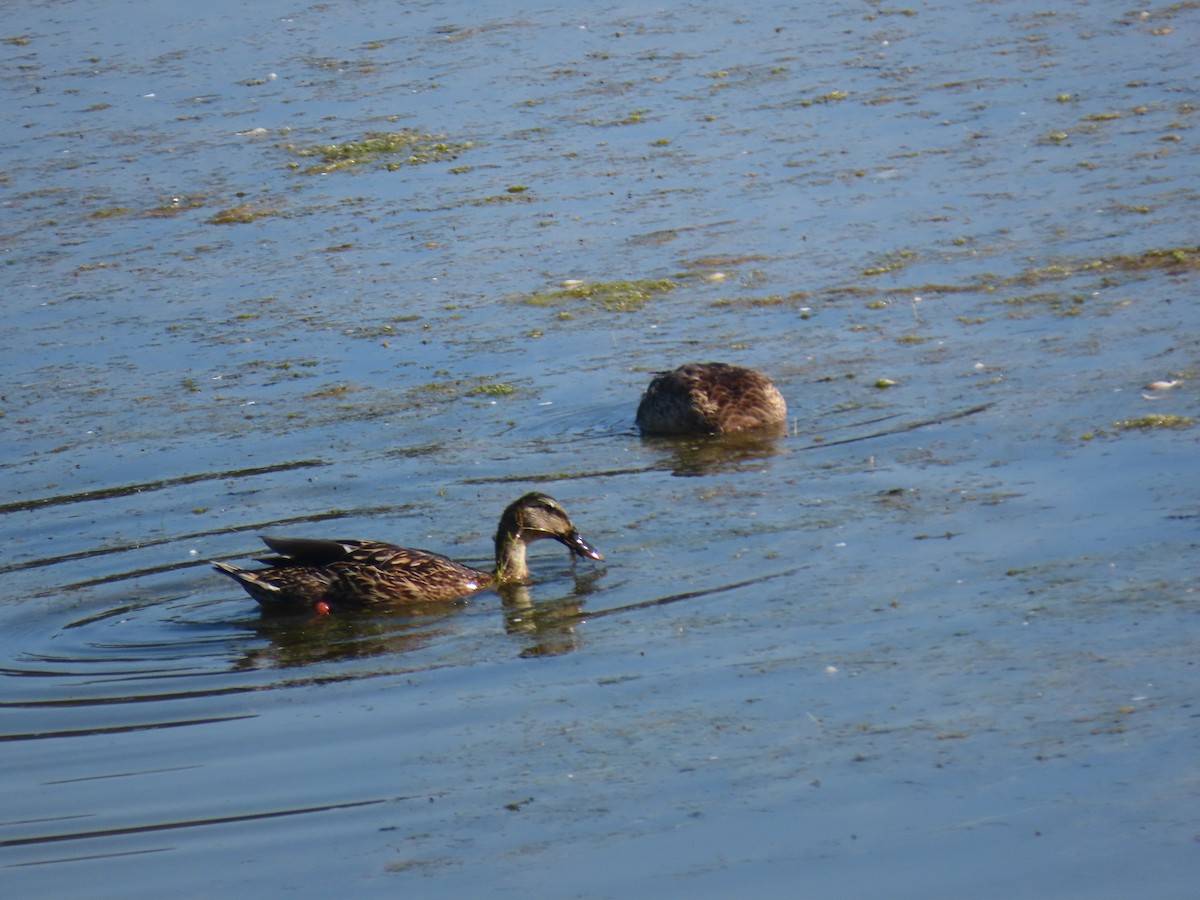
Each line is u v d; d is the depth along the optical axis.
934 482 15.34
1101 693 10.76
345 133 31.91
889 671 11.44
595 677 11.89
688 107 31.73
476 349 20.86
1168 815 9.26
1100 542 13.38
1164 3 35.66
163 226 27.41
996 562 13.23
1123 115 28.28
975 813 9.45
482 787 10.27
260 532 15.72
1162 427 15.95
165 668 12.80
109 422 19.17
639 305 22.06
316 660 12.81
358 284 23.78
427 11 41.59
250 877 9.38
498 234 25.48
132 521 16.20
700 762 10.36
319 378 20.19
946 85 31.41
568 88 33.84
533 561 15.09
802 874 8.97
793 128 29.72
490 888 9.06
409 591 13.96
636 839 9.47
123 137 32.88
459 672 12.27
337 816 10.05
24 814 10.30
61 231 27.62
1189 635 11.48
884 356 19.39
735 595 13.22
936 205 24.86
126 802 10.41
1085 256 21.92
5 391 20.58
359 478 16.98
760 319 21.17
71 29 42.56
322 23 41.19
